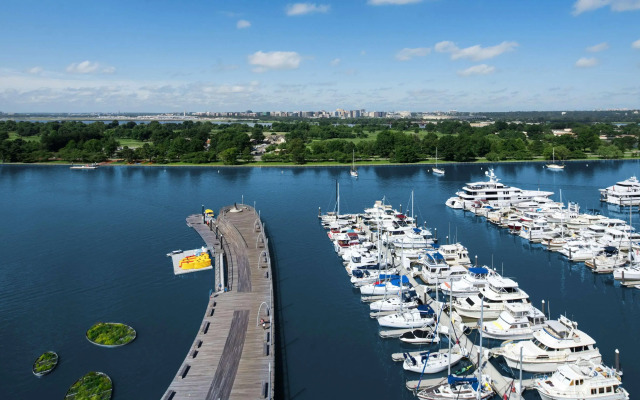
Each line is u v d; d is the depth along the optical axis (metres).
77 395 57.50
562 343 63.97
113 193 195.75
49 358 66.00
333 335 74.31
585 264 108.19
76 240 125.50
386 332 73.38
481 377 58.03
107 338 71.38
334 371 64.25
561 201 168.88
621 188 175.88
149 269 102.62
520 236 132.12
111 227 139.38
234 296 80.31
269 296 80.12
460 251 107.50
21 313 80.88
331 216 150.12
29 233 132.62
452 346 70.25
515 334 71.56
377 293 89.12
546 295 90.62
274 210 164.50
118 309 82.62
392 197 189.38
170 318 79.12
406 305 81.88
